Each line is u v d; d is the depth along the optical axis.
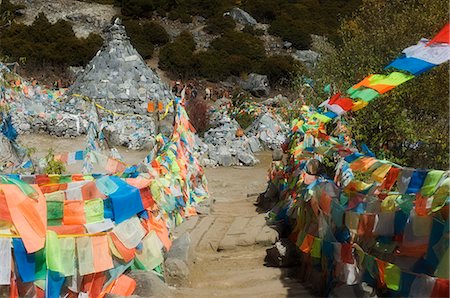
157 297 5.38
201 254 7.57
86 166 8.08
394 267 4.49
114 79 26.75
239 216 9.73
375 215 5.05
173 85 41.97
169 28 54.28
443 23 12.70
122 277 5.40
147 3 55.50
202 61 46.91
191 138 11.57
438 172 4.17
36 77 41.50
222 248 7.78
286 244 7.29
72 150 19.38
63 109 23.83
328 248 5.82
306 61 50.00
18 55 42.62
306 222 6.76
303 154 8.77
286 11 59.34
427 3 13.64
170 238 7.34
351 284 5.31
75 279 5.09
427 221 4.28
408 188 4.55
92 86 26.48
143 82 27.09
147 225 5.77
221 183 15.84
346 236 5.61
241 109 31.23
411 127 8.93
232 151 20.22
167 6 57.75
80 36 50.34
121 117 23.52
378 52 13.47
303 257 6.79
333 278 5.66
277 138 24.47
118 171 7.83
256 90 43.53
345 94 5.52
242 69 46.88
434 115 9.57
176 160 9.37
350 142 9.20
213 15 57.53
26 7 55.31
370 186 5.37
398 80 4.55
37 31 45.72
